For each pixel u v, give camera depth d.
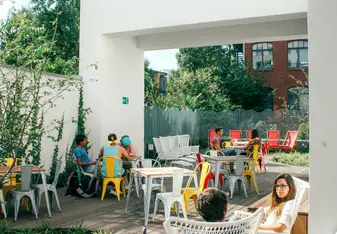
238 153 10.95
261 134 20.88
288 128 20.75
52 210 7.62
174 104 22.09
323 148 3.80
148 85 25.48
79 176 8.88
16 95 5.05
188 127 18.84
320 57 3.80
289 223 3.99
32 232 5.45
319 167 3.81
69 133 10.65
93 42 10.98
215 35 11.67
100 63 10.93
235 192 9.52
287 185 4.20
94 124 10.91
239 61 27.50
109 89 11.24
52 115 10.02
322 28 3.79
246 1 9.23
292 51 27.80
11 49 5.81
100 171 9.05
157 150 12.88
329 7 3.78
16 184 7.51
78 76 10.85
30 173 6.88
